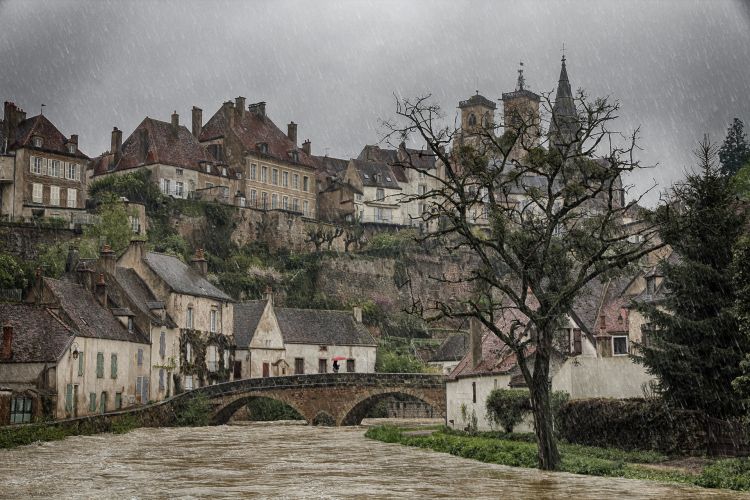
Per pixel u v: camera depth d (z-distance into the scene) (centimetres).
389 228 12688
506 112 3809
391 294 11794
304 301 10981
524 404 4866
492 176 3653
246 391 7056
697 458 3556
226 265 10575
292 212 11544
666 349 3678
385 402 8975
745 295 3331
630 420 3884
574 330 5356
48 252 8406
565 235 3747
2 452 4188
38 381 5425
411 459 4000
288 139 12588
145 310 7162
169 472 3400
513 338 3594
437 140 3638
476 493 2781
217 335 8169
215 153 11725
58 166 9400
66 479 3150
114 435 5419
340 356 9644
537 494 2744
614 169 3494
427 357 11081
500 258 4125
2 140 9250
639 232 3616
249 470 3484
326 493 2789
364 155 13850
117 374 6444
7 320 5638
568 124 3706
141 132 10938
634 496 2678
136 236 9294
